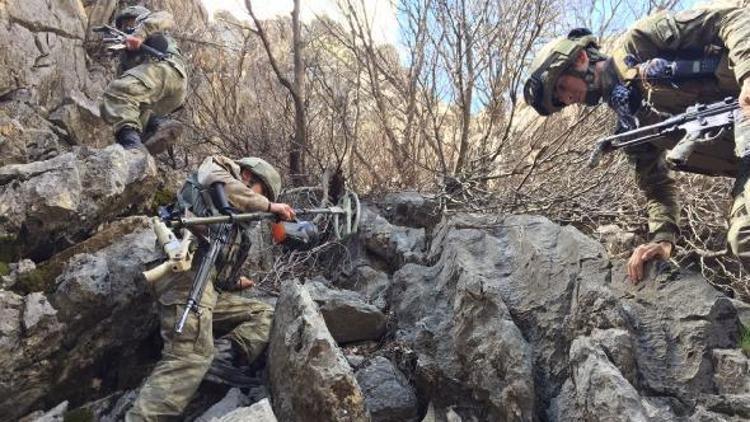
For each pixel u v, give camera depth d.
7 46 5.29
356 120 5.81
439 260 4.19
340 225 4.82
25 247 3.88
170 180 4.98
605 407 2.85
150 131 5.32
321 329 3.25
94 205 4.03
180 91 5.41
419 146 5.77
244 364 3.84
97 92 6.27
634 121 3.10
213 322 3.84
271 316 3.85
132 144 4.88
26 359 3.43
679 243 4.59
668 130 3.00
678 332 3.21
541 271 3.62
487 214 4.50
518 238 3.89
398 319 3.99
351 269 4.90
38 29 5.66
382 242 4.90
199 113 6.33
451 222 4.20
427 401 3.53
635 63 3.06
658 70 2.96
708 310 3.18
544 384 3.35
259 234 4.82
